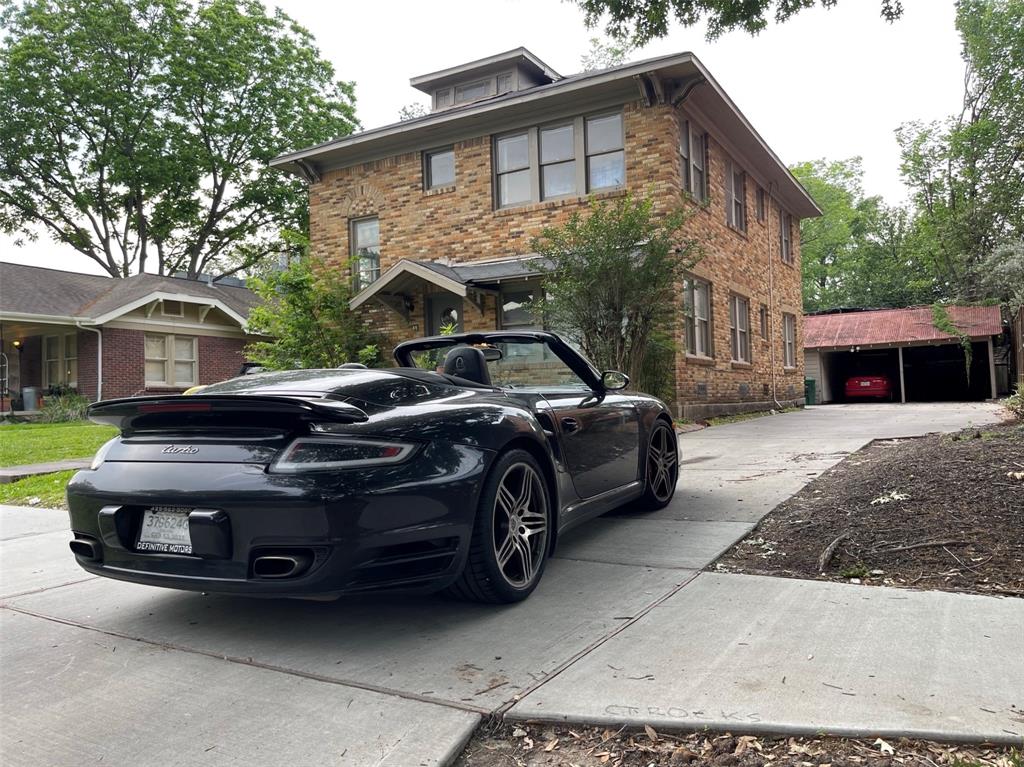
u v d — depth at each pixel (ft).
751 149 52.44
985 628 8.65
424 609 10.55
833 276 151.43
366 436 8.92
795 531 13.61
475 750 6.70
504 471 10.28
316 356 48.26
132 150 82.79
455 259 47.70
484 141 46.65
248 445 8.95
